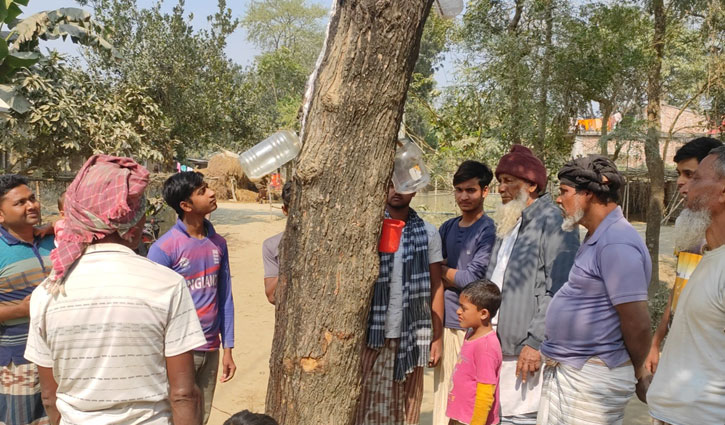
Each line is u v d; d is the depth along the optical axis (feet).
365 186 6.80
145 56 50.88
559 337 9.48
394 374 10.96
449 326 12.59
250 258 42.93
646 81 30.32
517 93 26.37
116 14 50.62
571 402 9.32
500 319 11.14
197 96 54.49
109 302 5.95
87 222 6.06
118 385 5.96
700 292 7.14
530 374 10.95
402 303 10.96
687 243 7.70
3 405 10.75
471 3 28.60
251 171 7.24
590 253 9.23
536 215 11.32
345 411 7.21
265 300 31.04
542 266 10.96
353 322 7.03
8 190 10.72
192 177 11.47
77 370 5.98
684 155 10.51
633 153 32.32
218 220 63.16
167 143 45.73
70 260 6.05
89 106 35.86
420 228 11.53
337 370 7.06
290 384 7.18
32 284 10.98
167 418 6.42
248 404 17.43
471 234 12.54
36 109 31.27
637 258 8.80
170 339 6.24
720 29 28.76
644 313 8.73
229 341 12.55
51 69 34.04
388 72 6.58
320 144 6.79
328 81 6.73
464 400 11.00
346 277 6.89
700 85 32.68
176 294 6.30
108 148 35.86
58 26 33.47
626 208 71.00
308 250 6.94
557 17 26.12
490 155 27.09
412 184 9.43
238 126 58.59
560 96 26.86
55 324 6.01
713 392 7.07
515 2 27.48
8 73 27.99
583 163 9.35
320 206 6.85
